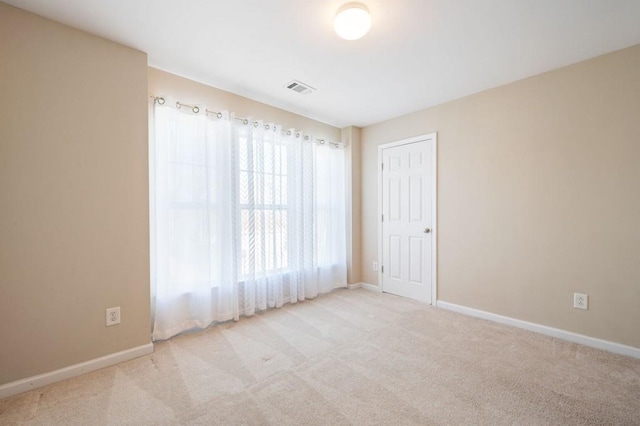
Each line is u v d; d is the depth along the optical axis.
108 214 1.96
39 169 1.71
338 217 3.89
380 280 3.85
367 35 1.96
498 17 1.78
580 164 2.31
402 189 3.59
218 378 1.81
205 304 2.54
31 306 1.69
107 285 1.96
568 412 1.50
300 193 3.38
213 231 2.65
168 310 2.35
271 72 2.48
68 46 1.82
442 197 3.20
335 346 2.25
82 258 1.86
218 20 1.80
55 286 1.77
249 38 1.99
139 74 2.11
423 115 3.36
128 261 2.05
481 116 2.88
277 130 3.17
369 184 3.99
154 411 1.51
